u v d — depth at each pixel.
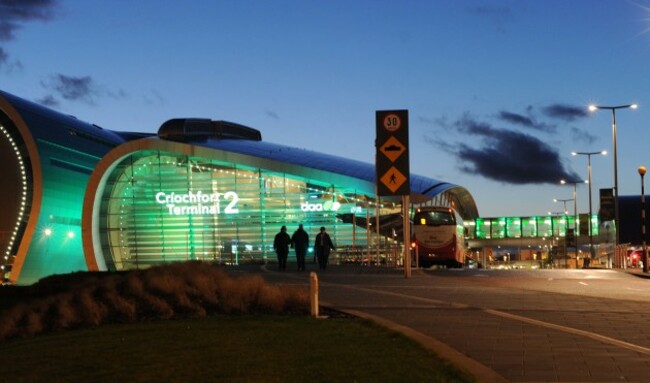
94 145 85.88
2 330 15.99
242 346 12.97
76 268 80.94
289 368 11.04
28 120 77.44
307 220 66.88
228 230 67.88
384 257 65.19
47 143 78.06
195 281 19.31
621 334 15.19
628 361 12.40
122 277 21.44
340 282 28.48
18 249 76.56
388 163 31.73
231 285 19.05
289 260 66.62
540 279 30.89
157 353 12.50
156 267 22.22
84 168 82.38
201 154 67.88
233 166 68.25
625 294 23.56
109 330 15.45
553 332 15.37
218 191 68.31
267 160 67.06
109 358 12.21
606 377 11.20
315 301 17.39
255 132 78.75
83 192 81.12
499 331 15.49
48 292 23.30
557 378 11.14
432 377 10.35
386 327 15.02
